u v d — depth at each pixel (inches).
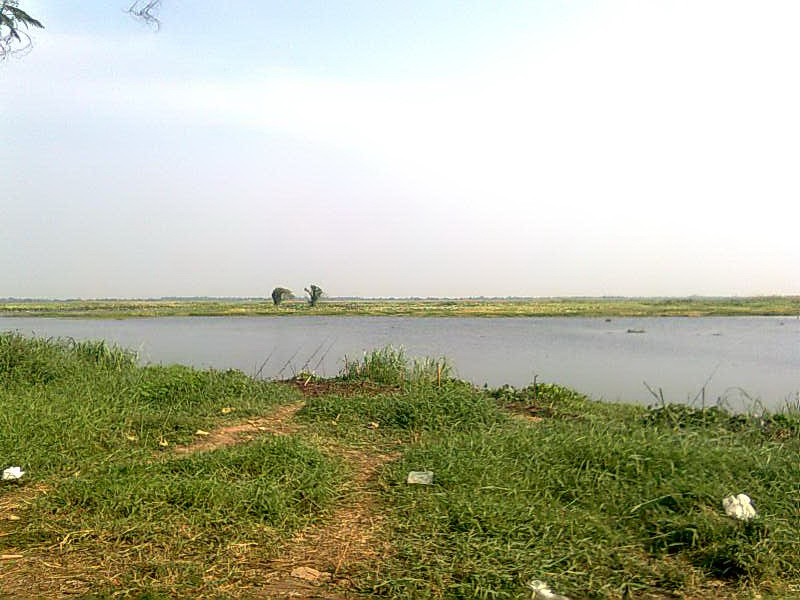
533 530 168.4
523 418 329.7
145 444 255.3
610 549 162.1
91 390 323.0
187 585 140.4
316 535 171.0
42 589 138.2
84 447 240.1
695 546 162.7
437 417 296.2
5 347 374.3
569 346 961.5
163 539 161.2
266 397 367.9
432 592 140.0
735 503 181.0
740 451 236.1
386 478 212.5
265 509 177.6
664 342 1059.9
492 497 189.3
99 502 178.2
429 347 937.5
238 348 910.4
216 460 211.2
